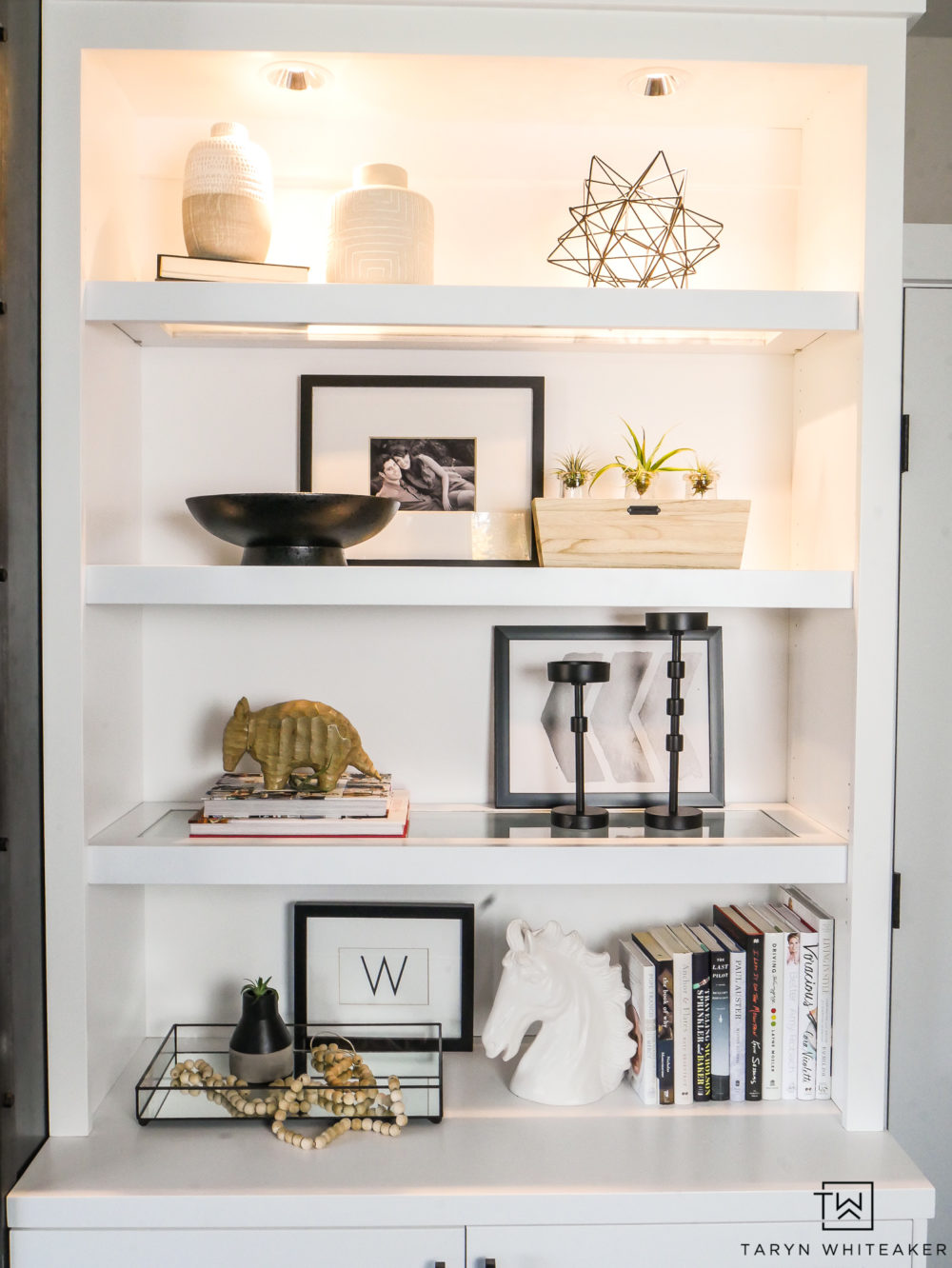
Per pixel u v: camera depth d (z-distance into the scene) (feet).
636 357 5.20
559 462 5.19
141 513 5.10
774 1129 4.38
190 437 5.12
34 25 4.03
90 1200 3.84
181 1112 4.40
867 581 4.29
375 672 5.22
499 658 5.16
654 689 5.19
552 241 5.16
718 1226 3.95
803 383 5.06
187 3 4.13
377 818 4.47
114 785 4.66
